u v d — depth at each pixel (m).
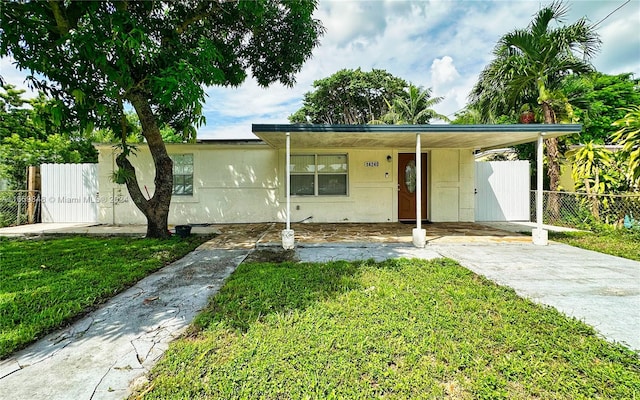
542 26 8.18
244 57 7.82
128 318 3.01
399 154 9.61
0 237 7.44
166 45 5.52
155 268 4.71
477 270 4.48
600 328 2.69
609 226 7.45
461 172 9.48
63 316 2.94
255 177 9.36
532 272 4.38
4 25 4.00
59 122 4.64
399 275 4.16
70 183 10.05
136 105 6.25
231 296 3.43
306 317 2.86
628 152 6.64
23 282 3.89
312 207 9.38
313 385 1.92
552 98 8.41
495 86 9.10
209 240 6.93
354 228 8.33
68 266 4.66
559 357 2.21
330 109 26.12
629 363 2.13
